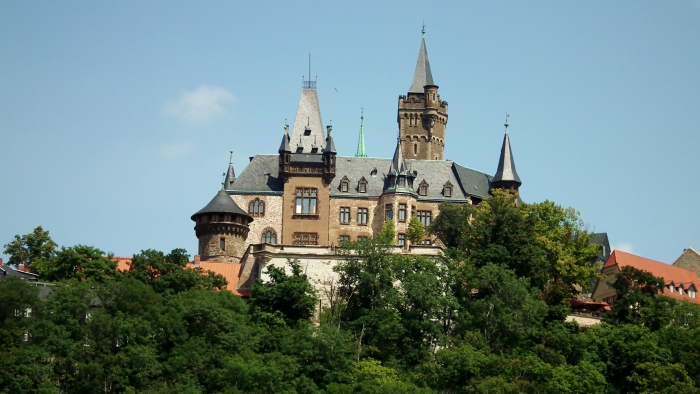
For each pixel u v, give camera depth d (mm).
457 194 172250
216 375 114438
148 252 137250
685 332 129500
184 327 121125
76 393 114125
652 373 121188
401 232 167375
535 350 125875
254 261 141875
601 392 120500
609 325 132750
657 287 140250
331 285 136500
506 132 179750
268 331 125250
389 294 129375
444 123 196500
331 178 169125
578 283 149000
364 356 123688
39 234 157750
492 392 114688
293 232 167125
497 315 128875
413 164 176125
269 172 171375
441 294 130375
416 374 119812
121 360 115688
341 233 168375
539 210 153875
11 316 121375
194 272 137250
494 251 141250
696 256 173625
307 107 175750
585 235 150500
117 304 124750
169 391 111938
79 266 136750
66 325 119750
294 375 116625
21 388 111625
